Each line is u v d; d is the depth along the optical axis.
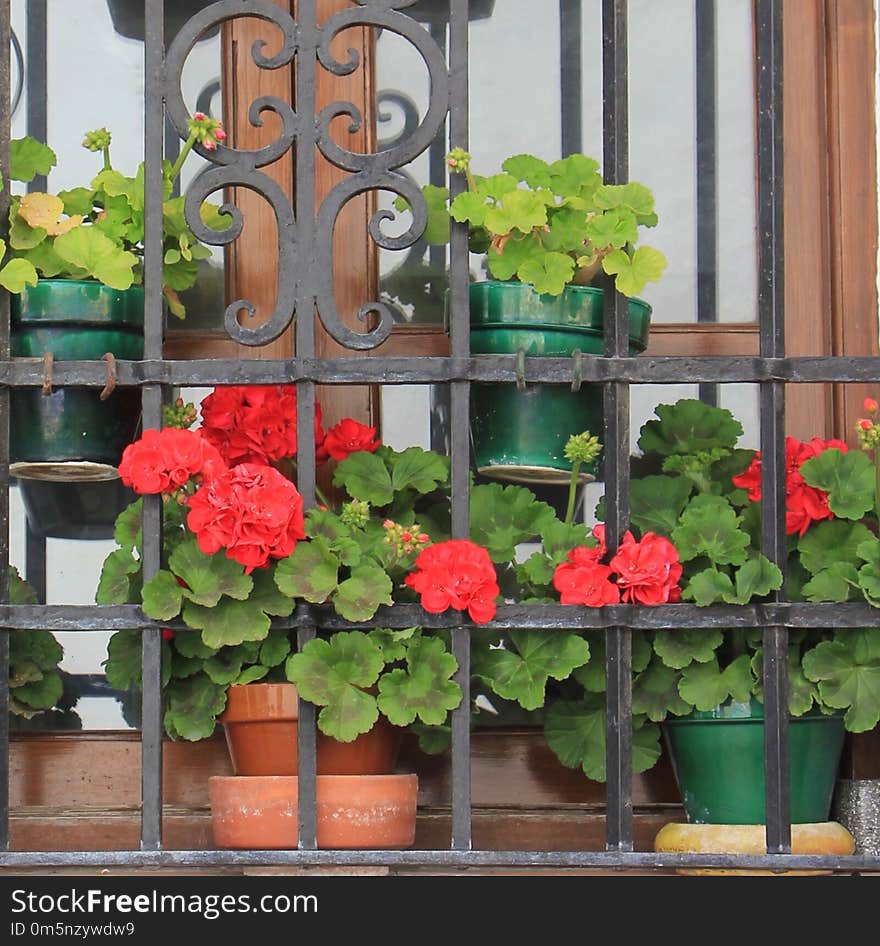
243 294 5.30
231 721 4.63
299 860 4.33
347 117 5.36
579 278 4.85
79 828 4.99
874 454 4.89
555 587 4.64
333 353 5.26
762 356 4.53
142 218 4.89
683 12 5.48
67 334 4.76
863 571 4.48
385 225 5.38
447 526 5.09
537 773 5.07
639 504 4.91
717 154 5.45
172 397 5.01
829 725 4.66
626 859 4.36
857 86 5.31
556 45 5.49
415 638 4.56
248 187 4.58
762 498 4.54
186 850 4.52
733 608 4.46
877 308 5.24
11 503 5.30
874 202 5.27
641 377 4.51
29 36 5.49
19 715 5.11
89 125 5.47
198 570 4.44
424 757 5.07
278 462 5.03
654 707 4.64
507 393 4.81
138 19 5.51
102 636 5.22
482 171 5.46
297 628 4.54
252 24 5.38
